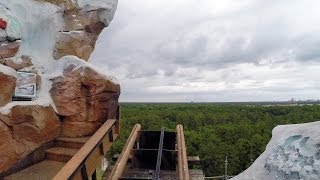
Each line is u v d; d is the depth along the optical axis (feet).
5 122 17.51
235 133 167.94
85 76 21.48
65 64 22.09
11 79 18.62
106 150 21.13
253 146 147.02
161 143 23.52
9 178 17.06
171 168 22.40
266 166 10.41
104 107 22.52
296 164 9.33
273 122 189.98
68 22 23.90
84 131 21.83
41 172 17.97
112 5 25.84
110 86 22.44
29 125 18.80
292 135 10.29
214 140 153.58
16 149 17.97
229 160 143.23
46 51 22.49
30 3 21.74
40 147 19.70
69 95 21.36
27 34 21.45
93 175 20.45
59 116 21.48
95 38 26.32
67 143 20.83
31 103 19.24
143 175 21.59
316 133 9.62
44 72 21.91
